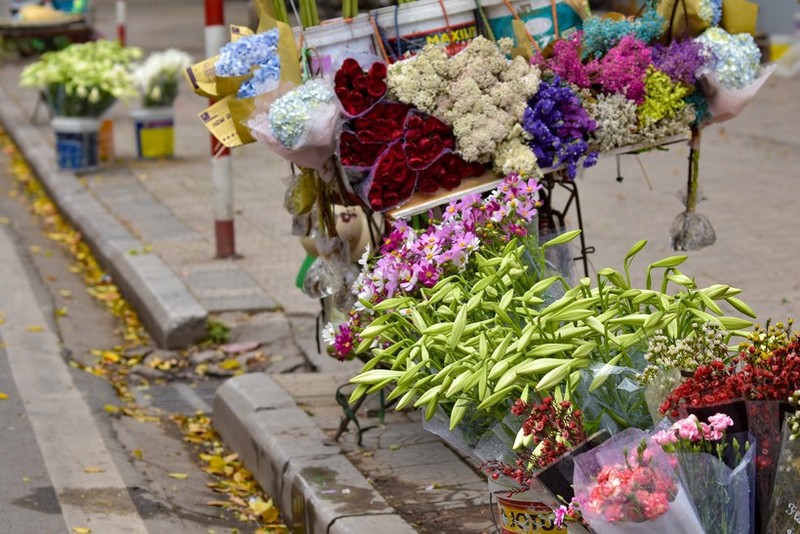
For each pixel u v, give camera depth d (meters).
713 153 12.89
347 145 5.11
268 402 6.72
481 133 5.09
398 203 5.16
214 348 8.62
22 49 24.75
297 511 5.62
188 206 12.26
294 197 5.61
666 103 5.42
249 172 13.96
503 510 4.17
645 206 10.78
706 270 8.66
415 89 5.10
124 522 5.70
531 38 5.56
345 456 5.92
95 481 6.16
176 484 6.34
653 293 3.87
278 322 8.75
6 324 9.16
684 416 3.41
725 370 3.57
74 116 13.97
